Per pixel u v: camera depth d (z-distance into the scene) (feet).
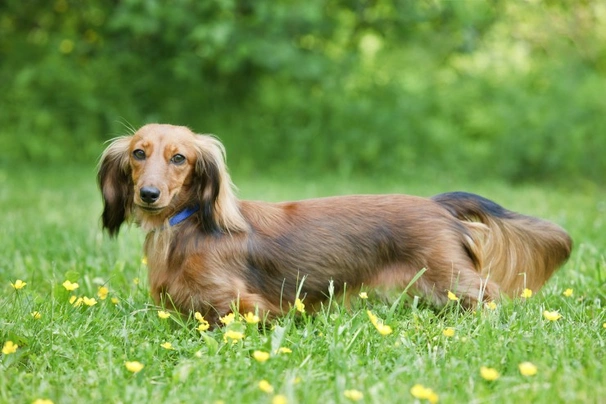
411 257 16.49
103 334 14.84
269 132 49.01
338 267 16.35
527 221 17.63
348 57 48.34
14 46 48.44
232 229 15.93
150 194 14.87
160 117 48.93
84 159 47.39
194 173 15.87
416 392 10.92
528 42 56.13
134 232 23.80
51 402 11.25
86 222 26.84
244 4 45.27
